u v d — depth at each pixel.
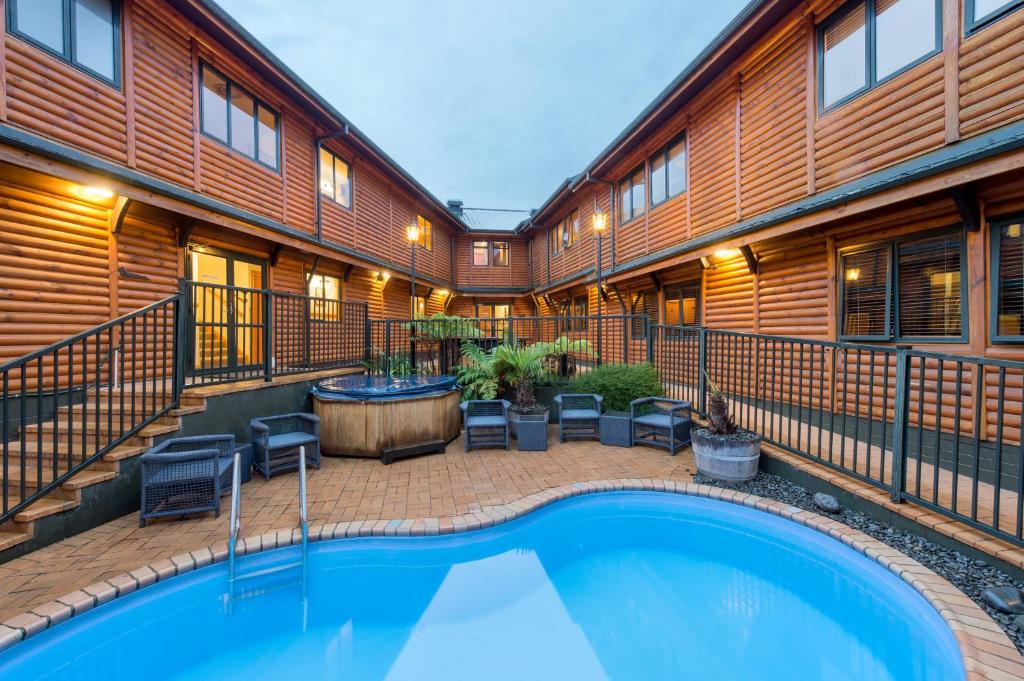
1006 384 4.22
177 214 6.68
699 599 3.31
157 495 3.89
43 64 5.21
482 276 19.73
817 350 6.34
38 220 5.25
